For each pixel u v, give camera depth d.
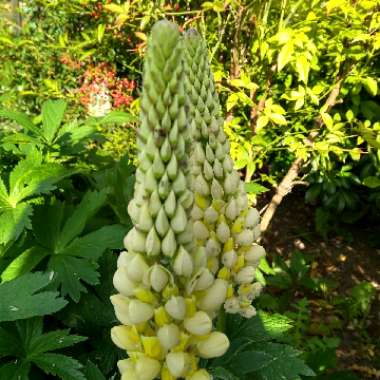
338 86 0.62
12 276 0.34
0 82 0.90
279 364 0.32
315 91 0.60
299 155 0.59
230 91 0.59
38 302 0.30
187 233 0.20
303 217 0.95
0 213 0.36
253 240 0.31
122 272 0.21
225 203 0.29
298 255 0.75
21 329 0.32
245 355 0.31
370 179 0.63
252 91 0.63
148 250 0.20
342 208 0.85
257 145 0.64
